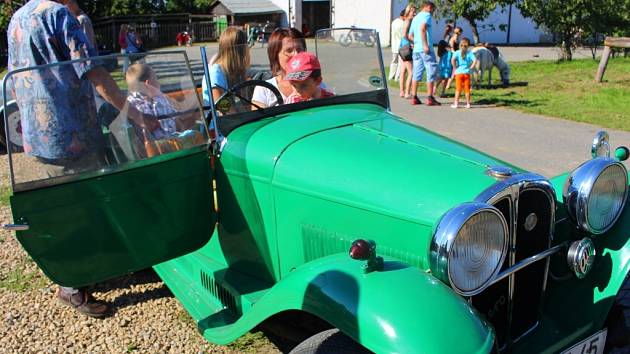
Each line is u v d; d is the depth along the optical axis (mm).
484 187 2459
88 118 2736
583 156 6938
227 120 3127
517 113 9555
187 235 3121
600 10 15938
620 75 13883
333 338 2252
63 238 2729
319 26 30812
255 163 2934
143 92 2887
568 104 10258
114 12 27766
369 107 3484
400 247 2514
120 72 2836
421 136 2980
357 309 2113
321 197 2703
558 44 18188
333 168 2721
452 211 2246
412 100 10484
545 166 6539
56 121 2650
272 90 3359
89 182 2721
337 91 3650
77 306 3674
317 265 2414
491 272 2361
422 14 9953
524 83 13242
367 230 2596
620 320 3055
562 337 2793
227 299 3186
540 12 16359
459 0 15914
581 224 2816
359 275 2242
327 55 3896
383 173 2625
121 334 3521
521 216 2611
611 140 7633
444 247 2197
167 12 31594
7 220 5395
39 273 4348
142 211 2908
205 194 3139
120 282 4160
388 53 22297
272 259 3053
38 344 3438
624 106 9953
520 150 7227
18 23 3213
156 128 2922
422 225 2424
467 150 2873
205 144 3080
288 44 3574
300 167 2791
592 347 2758
